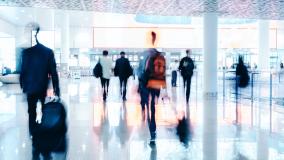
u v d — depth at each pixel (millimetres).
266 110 10812
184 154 5371
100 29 41562
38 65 6555
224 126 7867
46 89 6750
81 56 41688
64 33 31469
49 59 6637
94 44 41688
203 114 9836
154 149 5699
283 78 22109
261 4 14453
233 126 7867
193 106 11805
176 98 14664
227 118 9086
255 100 13961
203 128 7621
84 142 6219
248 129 7492
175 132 7164
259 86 19500
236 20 37312
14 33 36406
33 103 6816
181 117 9250
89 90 19484
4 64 36938
